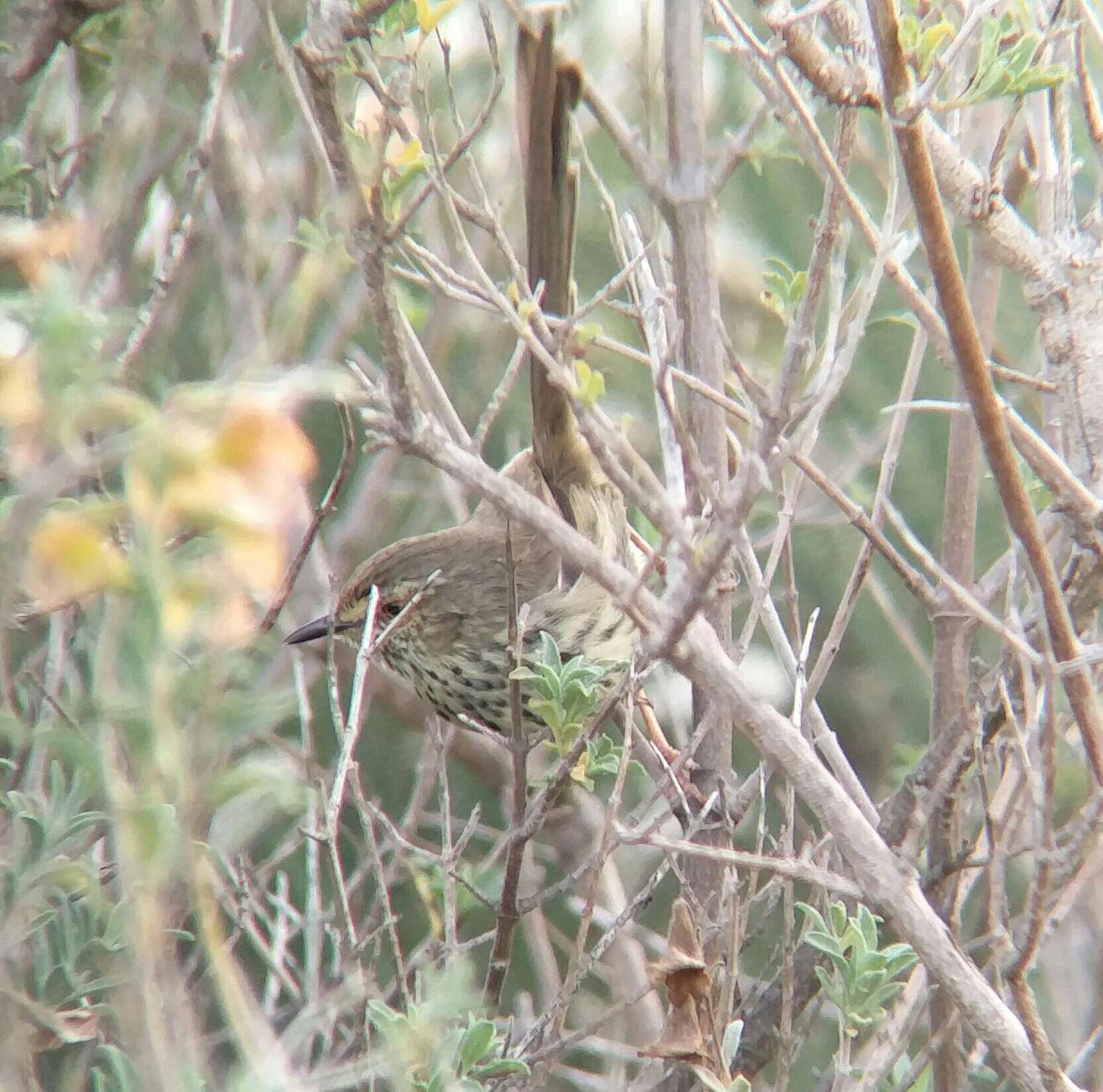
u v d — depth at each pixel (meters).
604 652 9.98
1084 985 8.71
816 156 6.80
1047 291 7.65
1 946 4.35
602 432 5.88
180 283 7.09
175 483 3.34
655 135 9.99
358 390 6.05
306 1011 5.78
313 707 10.53
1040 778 6.24
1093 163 10.63
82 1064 5.77
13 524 3.25
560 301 7.45
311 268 5.07
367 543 11.51
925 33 6.07
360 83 7.40
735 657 7.69
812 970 8.28
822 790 6.29
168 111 8.05
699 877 8.34
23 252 4.05
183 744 3.53
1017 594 8.19
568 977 7.22
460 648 10.50
